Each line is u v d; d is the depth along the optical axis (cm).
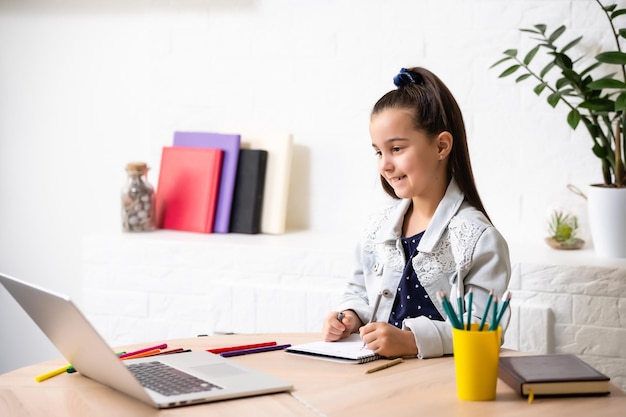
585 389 132
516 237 259
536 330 228
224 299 260
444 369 149
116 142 302
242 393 133
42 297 133
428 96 177
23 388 141
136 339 274
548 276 227
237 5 283
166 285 269
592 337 225
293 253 254
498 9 255
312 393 135
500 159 259
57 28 305
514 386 134
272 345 167
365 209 276
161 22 293
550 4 250
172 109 295
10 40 311
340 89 275
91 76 303
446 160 182
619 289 221
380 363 154
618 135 228
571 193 253
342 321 171
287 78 280
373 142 180
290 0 277
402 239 184
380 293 173
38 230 314
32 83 310
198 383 137
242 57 285
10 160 315
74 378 147
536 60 253
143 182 282
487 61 258
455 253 174
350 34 272
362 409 127
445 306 134
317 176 280
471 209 179
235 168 277
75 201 309
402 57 267
